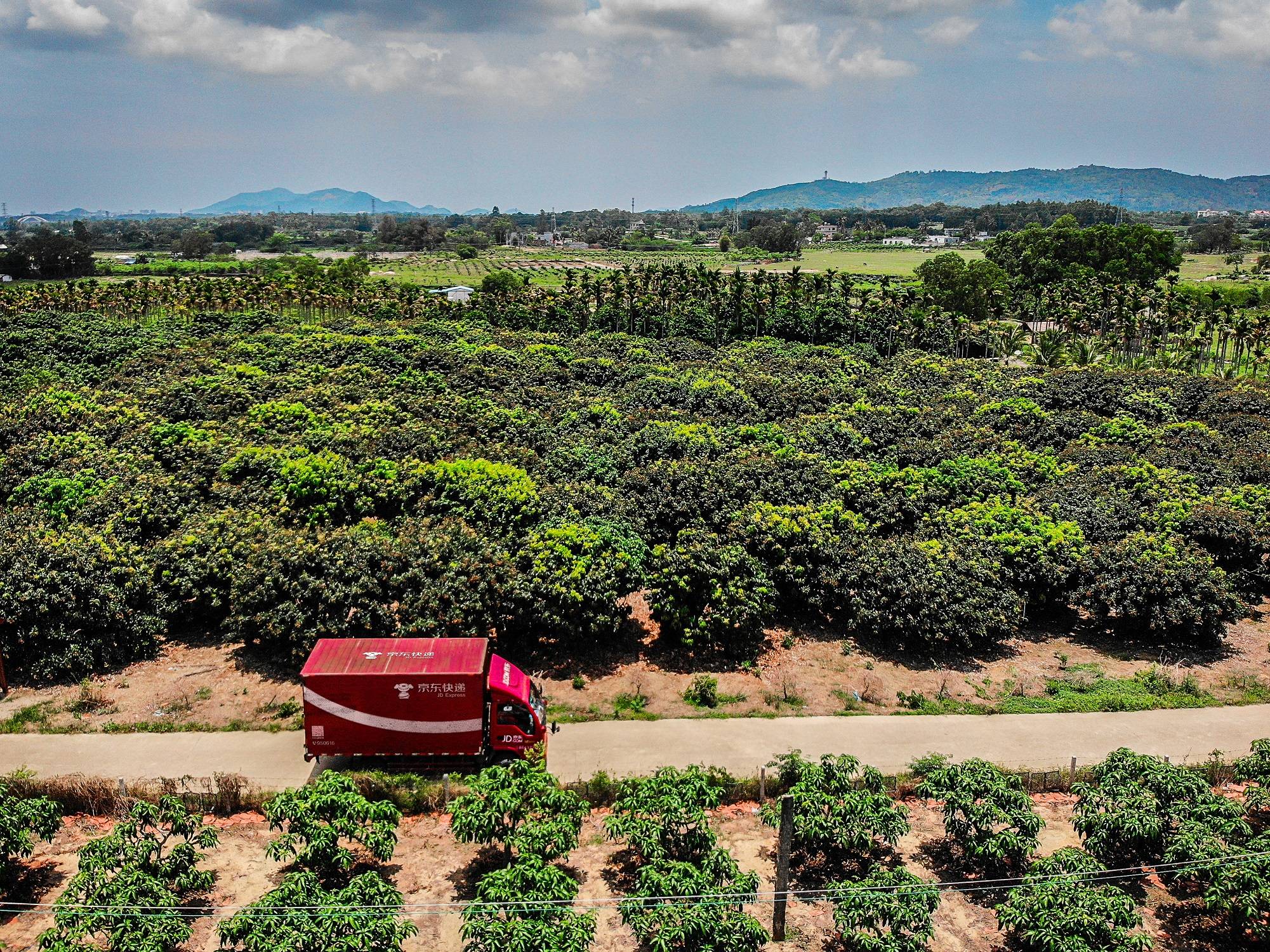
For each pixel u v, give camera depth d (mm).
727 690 28750
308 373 59344
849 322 100500
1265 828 21844
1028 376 67000
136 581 29938
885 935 17906
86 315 88250
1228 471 44375
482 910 17266
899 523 39031
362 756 23422
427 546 30750
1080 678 30094
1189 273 184750
